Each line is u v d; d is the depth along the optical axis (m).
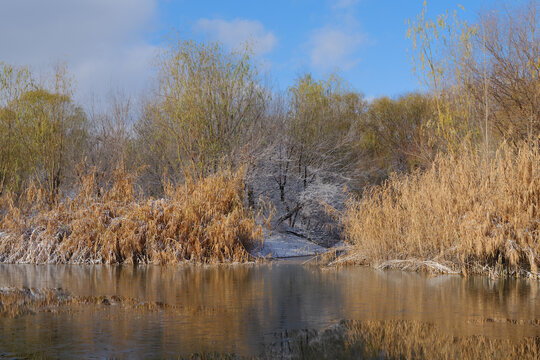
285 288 9.78
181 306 7.77
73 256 15.35
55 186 22.28
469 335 5.96
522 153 12.31
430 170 14.02
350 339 5.76
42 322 6.53
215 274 12.33
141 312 7.28
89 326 6.30
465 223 11.89
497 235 11.39
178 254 15.41
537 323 6.61
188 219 15.81
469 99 17.25
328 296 8.77
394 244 13.88
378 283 10.58
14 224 16.06
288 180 25.89
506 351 5.29
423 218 13.19
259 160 23.48
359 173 27.53
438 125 16.56
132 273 12.54
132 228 15.66
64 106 23.70
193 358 4.97
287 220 25.70
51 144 22.97
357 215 15.35
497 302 8.20
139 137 26.77
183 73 22.17
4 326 6.29
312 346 5.44
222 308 7.61
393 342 5.65
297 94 28.30
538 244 11.32
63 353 5.07
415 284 10.38
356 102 35.91
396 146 38.31
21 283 10.44
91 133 27.34
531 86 19.91
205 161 21.58
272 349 5.31
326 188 24.05
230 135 22.83
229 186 17.30
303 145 26.02
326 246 23.33
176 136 22.02
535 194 11.64
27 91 23.08
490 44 20.45
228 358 4.97
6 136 23.09
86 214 16.05
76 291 9.30
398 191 14.51
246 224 16.73
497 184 12.19
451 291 9.37
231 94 22.91
